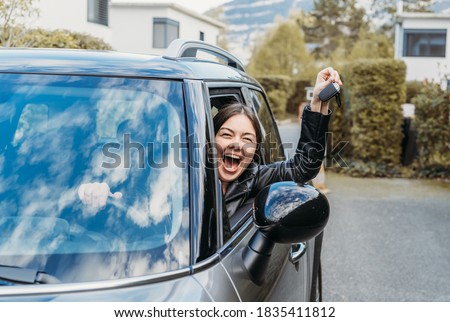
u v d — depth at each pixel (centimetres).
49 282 182
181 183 207
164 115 221
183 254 190
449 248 692
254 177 282
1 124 222
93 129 221
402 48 3070
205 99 230
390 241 721
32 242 195
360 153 1262
